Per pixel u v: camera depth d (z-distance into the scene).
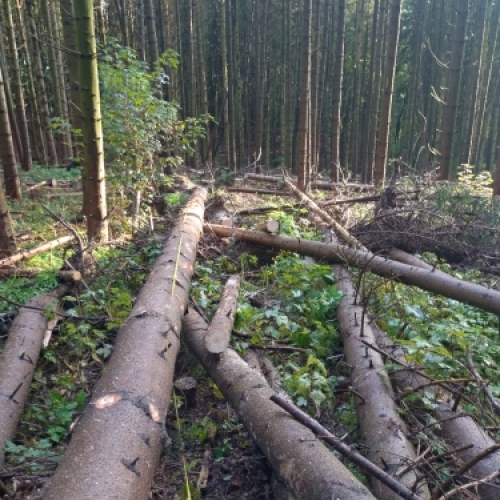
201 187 9.32
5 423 2.86
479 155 19.33
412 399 3.09
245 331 4.06
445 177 9.33
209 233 6.65
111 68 7.26
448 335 3.99
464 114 17.58
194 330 3.77
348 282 5.10
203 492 2.60
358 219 7.62
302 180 10.47
